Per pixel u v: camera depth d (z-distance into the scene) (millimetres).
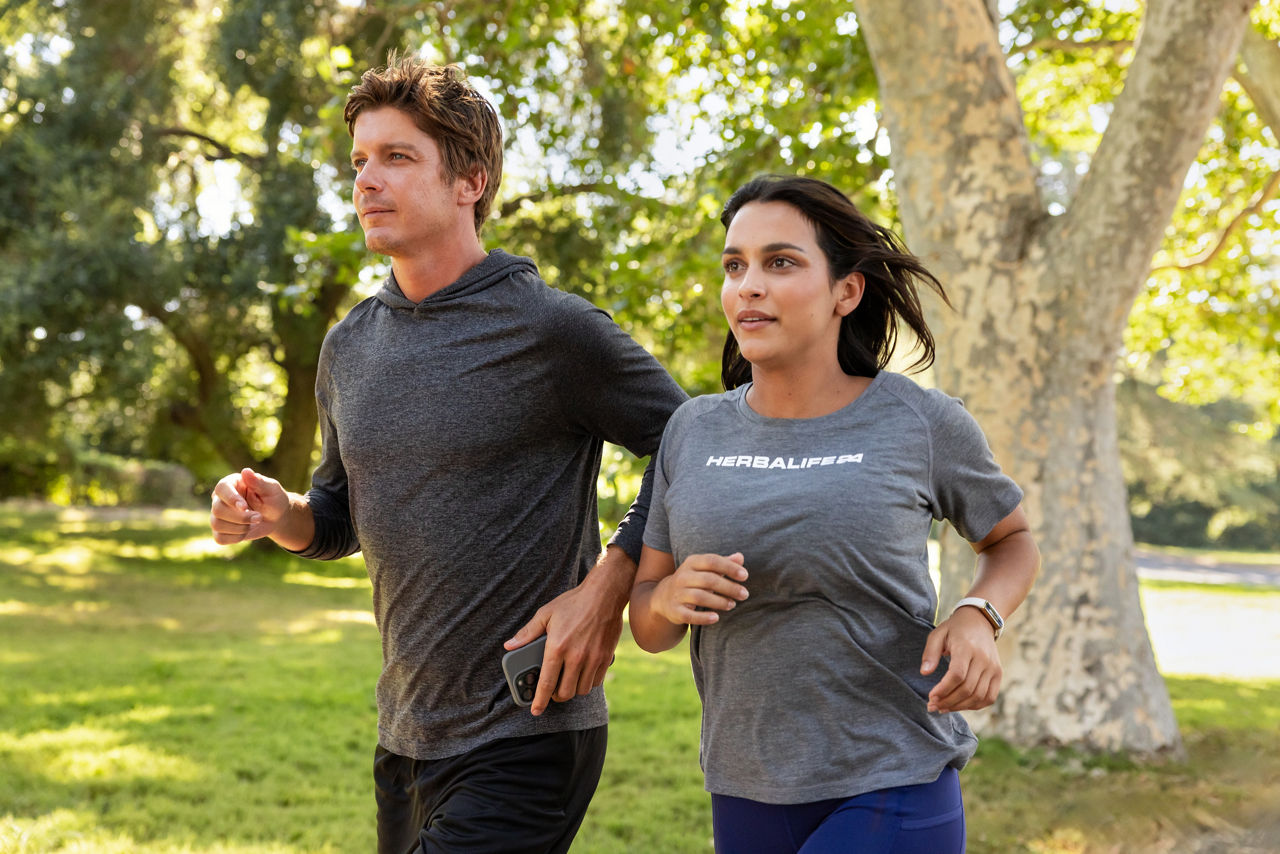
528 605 2191
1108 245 5793
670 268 8672
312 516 2467
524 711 2160
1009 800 5246
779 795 1799
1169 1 5559
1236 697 8836
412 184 2184
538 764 2162
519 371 2188
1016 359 6008
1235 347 13969
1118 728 6031
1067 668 6105
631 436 2268
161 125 16906
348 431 2258
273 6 15594
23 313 15039
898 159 6191
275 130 16203
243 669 8695
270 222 15891
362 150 2213
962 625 1794
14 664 8531
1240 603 18484
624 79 11406
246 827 4730
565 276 14922
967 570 6246
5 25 16969
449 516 2174
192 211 17141
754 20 10398
